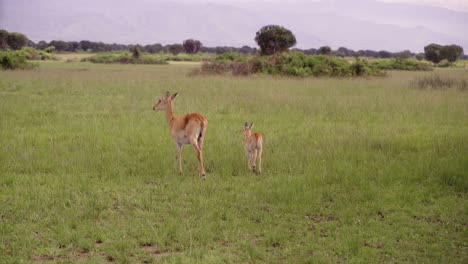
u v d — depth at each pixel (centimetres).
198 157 1054
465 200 907
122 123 1627
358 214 848
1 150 1217
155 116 1786
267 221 810
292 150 1265
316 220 829
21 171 1086
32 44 14525
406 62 5803
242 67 3931
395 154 1234
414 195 922
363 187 969
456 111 1872
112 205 891
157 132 1489
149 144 1345
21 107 1959
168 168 1115
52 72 4072
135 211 852
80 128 1540
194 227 787
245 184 1018
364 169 1070
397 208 868
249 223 803
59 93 2500
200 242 728
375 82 3109
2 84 2842
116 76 3697
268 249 717
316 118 1777
